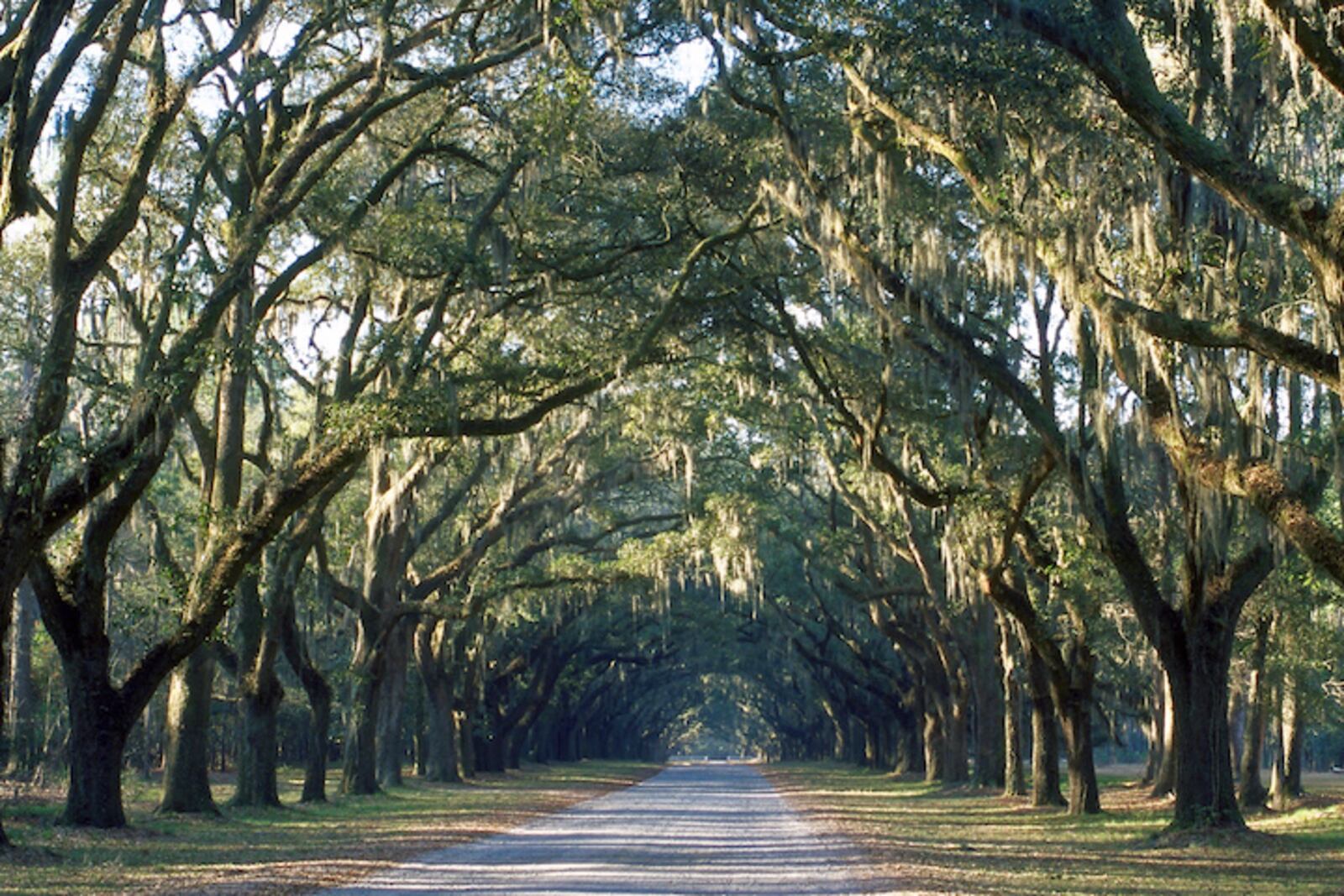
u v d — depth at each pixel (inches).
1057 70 708.7
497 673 2564.0
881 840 981.8
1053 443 898.1
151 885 612.1
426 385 959.6
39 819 979.9
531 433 1519.4
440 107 1100.5
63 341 749.9
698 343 1188.5
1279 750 1487.5
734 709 6210.6
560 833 1023.6
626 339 996.6
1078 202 763.4
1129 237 903.1
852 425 1039.6
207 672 1145.4
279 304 1241.4
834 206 890.1
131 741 2162.9
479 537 1612.9
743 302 1093.8
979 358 901.8
